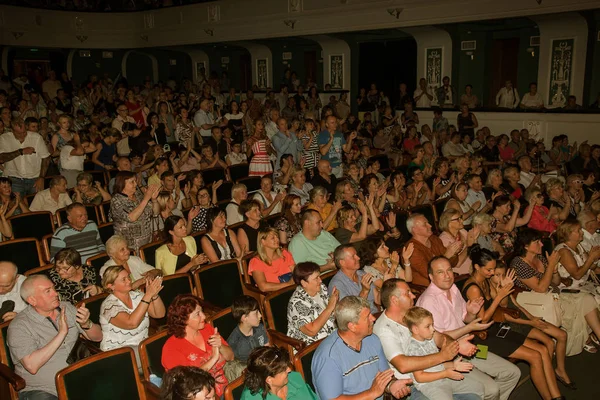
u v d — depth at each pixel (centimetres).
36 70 1947
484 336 427
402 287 362
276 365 293
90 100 1513
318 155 845
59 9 1817
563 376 452
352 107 1573
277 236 473
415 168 861
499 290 424
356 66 1558
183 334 345
